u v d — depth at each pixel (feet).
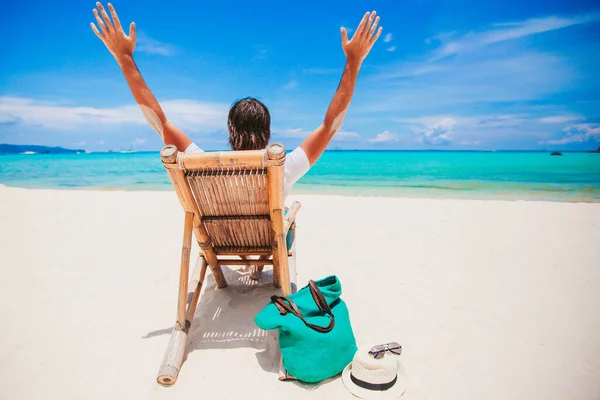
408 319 8.84
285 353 6.72
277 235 7.13
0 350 7.66
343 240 14.43
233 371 7.01
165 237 15.11
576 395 6.38
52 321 8.77
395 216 18.21
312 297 7.16
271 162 6.12
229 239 8.21
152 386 6.66
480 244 14.02
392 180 48.57
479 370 7.04
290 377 6.76
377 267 11.84
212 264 8.77
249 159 6.16
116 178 52.85
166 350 7.07
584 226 16.42
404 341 7.97
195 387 6.62
